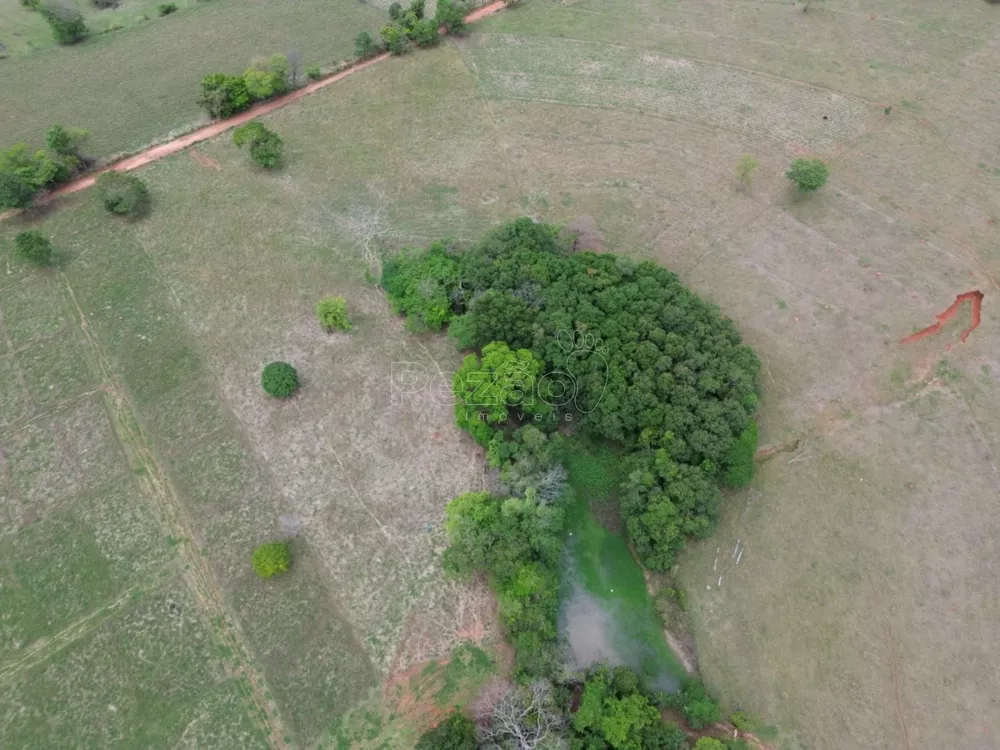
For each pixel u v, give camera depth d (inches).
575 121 2568.9
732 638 1473.9
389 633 1489.9
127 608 1515.7
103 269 2126.0
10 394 1851.6
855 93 2647.6
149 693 1414.9
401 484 1690.5
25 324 1994.3
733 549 1579.7
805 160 2263.8
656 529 1493.6
